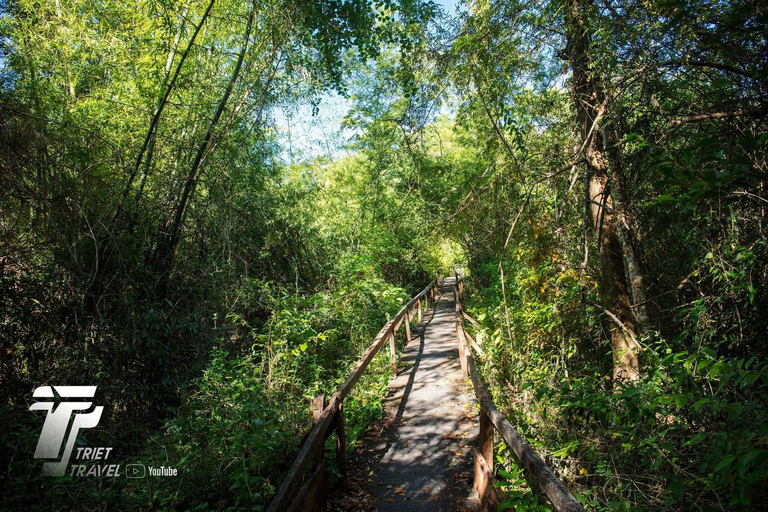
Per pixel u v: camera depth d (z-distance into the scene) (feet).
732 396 12.66
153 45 27.76
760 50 11.21
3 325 18.29
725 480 9.00
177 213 26.55
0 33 25.66
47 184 20.27
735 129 12.92
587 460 12.78
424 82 21.11
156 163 27.61
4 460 14.34
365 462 17.10
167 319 24.36
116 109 28.63
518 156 19.93
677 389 11.91
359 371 18.97
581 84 17.62
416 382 27.37
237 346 30.66
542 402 15.89
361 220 52.11
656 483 11.05
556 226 20.35
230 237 33.86
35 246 20.26
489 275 50.96
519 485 11.81
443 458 17.04
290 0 25.45
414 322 48.60
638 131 17.21
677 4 10.48
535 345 22.29
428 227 29.19
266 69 27.58
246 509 11.91
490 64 17.97
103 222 22.67
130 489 14.03
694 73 14.39
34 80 24.13
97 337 21.45
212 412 17.37
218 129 26.96
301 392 22.68
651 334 17.17
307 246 47.06
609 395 14.05
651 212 19.21
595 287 19.58
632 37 13.62
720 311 16.19
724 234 15.85
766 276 15.02
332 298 37.42
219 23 28.89
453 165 45.80
